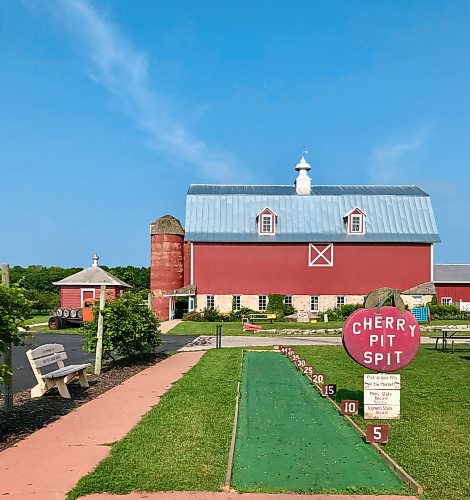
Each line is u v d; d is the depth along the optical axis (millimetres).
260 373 17812
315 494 6719
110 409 11820
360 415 11219
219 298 52312
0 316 9492
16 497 6621
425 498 6586
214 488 6852
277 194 56031
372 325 10906
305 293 52375
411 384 15258
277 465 7859
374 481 7199
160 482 7020
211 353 24266
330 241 52438
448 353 24281
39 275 90125
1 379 9523
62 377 13211
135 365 19594
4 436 9500
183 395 13211
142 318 19938
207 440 9008
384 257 52656
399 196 55688
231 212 54594
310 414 11367
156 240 53906
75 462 7953
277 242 52500
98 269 54688
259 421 10703
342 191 57344
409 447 8750
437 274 57656
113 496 6633
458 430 9898
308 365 18641
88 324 18656
